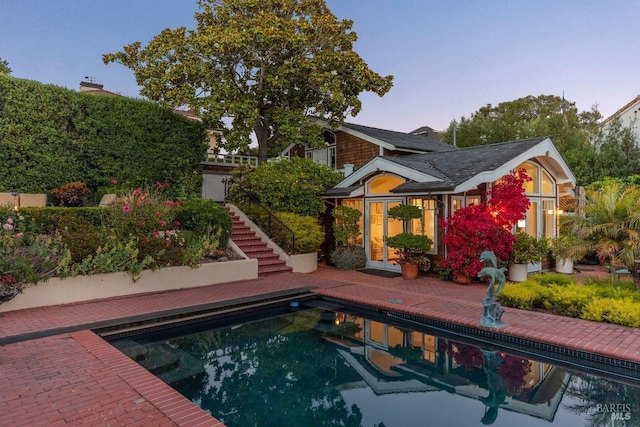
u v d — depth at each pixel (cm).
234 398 483
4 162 1120
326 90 1599
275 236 1398
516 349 621
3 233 831
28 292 783
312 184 1440
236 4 1586
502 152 1204
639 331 616
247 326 805
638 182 1695
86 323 679
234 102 1559
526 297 768
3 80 1117
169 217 1072
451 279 1105
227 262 1094
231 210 1563
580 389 498
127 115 1382
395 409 450
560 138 2592
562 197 1566
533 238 1141
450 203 1137
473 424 410
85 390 420
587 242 795
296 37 1523
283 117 1672
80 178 1290
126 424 349
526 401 466
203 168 1820
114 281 897
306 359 623
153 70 1592
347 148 1842
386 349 663
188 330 774
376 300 863
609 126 2111
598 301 686
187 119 1577
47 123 1203
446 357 620
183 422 352
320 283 1076
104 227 968
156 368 582
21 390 420
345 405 461
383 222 1324
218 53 1521
